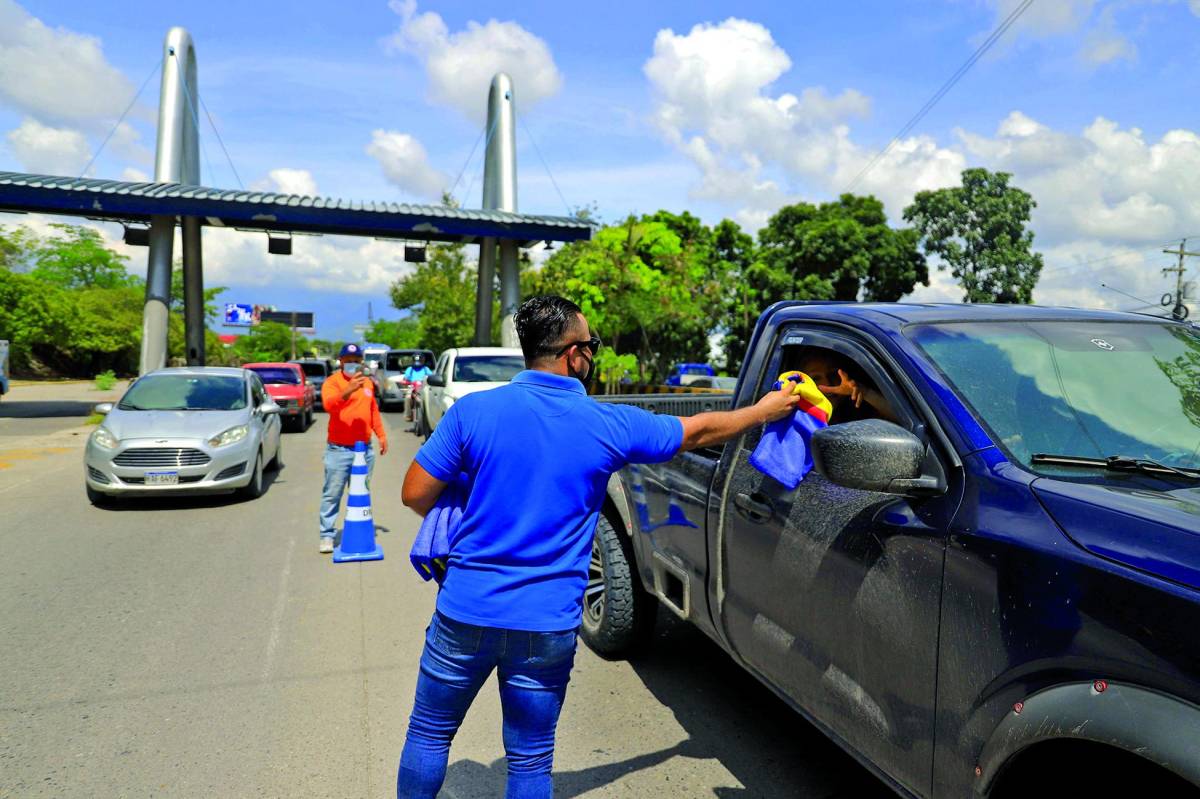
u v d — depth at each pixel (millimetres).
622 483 4223
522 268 36406
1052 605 1825
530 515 2109
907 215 48938
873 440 2113
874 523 2385
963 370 2486
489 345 27266
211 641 4797
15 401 29609
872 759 2432
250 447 9234
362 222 21531
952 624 2080
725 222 47094
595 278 24047
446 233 24344
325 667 4418
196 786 3199
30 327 49031
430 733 2271
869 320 2801
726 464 3248
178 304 64750
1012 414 2336
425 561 2219
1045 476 2104
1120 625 1675
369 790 3184
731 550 3150
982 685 1982
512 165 28156
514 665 2154
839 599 2518
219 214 20562
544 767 2234
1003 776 1934
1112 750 1772
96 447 8797
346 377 6668
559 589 2139
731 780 3254
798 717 3824
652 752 3482
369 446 6887
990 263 46656
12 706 3912
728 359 45625
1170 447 2320
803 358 3146
